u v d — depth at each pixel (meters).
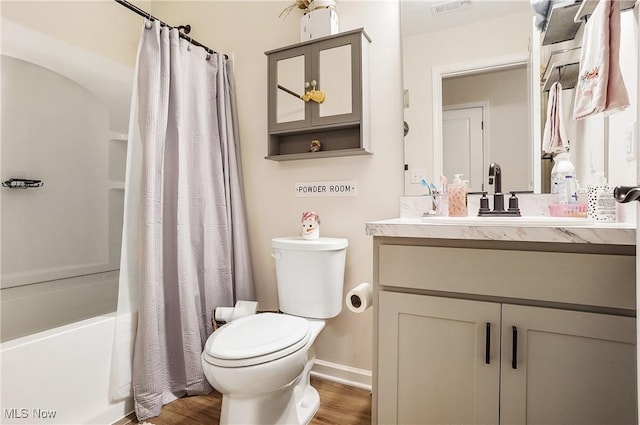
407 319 1.07
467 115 1.50
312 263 1.55
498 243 0.96
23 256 2.06
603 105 0.95
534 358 0.91
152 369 1.46
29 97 2.11
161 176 1.54
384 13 1.67
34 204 2.12
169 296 1.63
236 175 1.95
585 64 1.04
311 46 1.68
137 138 1.55
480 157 1.47
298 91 1.74
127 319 1.48
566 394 0.88
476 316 0.97
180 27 1.98
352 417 1.47
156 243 1.51
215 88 1.87
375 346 1.12
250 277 1.95
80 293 2.09
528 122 1.39
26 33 1.68
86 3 1.89
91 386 1.35
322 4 1.70
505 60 1.43
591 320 0.85
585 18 1.21
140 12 1.51
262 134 1.98
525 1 1.40
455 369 1.00
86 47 1.88
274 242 1.65
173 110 1.62
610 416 0.84
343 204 1.76
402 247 1.07
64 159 2.27
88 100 2.40
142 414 1.43
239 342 1.21
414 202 1.59
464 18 1.51
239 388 1.16
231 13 2.08
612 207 1.10
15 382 1.13
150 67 1.52
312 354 1.65
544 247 0.91
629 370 0.82
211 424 1.41
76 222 2.32
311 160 1.84
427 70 1.57
